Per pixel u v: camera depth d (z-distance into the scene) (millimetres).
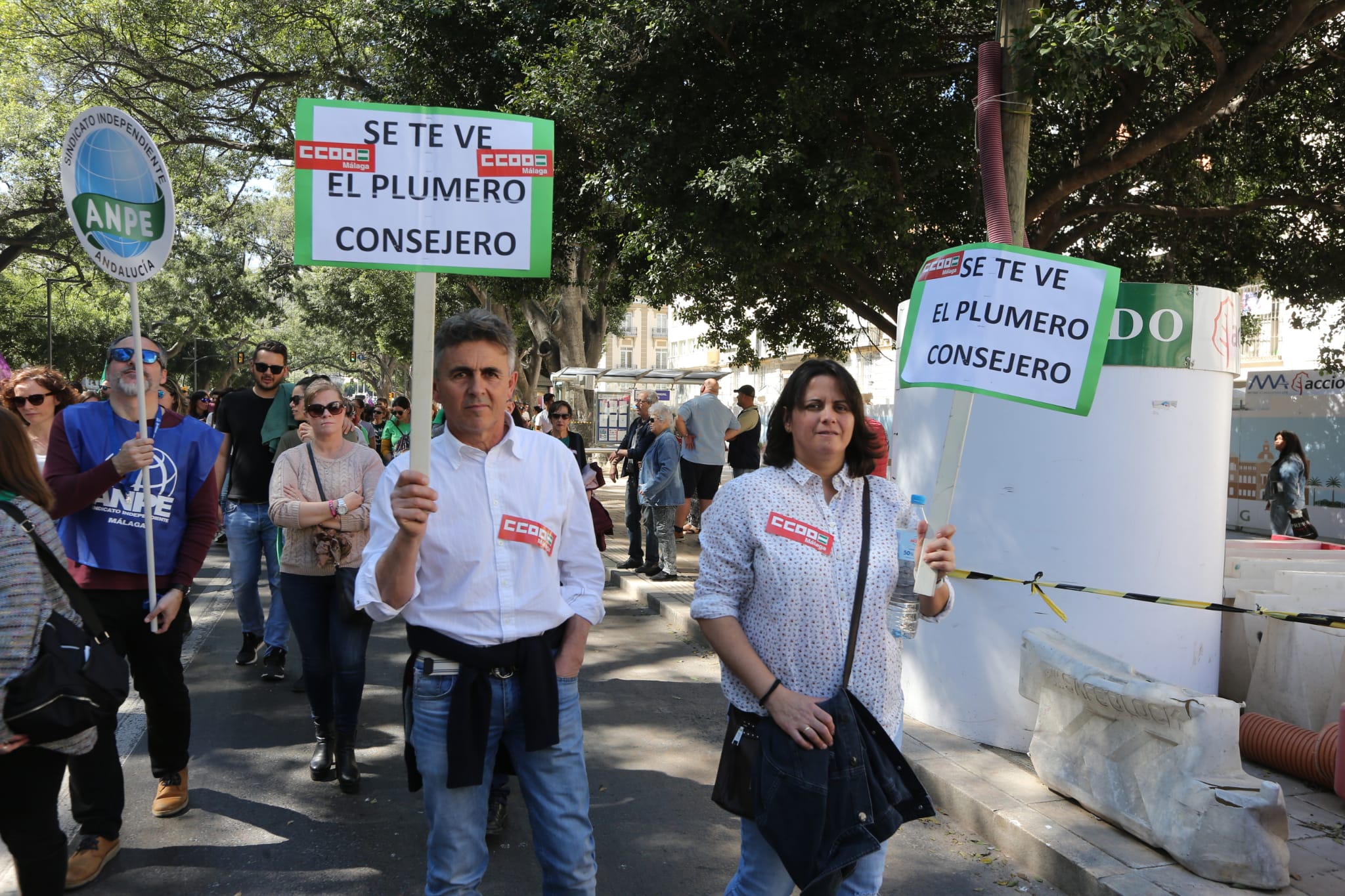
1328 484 16688
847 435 2613
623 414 33219
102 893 3678
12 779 2818
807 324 16656
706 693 6469
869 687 2559
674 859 4059
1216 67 10992
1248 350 24297
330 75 18812
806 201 10133
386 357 66750
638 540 10508
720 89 10500
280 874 3842
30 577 2738
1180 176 12539
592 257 16625
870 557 2590
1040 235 12070
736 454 12750
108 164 3877
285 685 6477
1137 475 4773
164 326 50000
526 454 2760
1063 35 7457
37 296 48312
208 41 19734
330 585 4754
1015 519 4902
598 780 4926
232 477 6758
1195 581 4871
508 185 2621
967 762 4727
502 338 2715
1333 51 11531
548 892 2691
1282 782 4664
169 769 4312
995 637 4961
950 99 11719
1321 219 13516
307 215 2574
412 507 2393
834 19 9820
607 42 10375
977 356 3051
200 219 25484
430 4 12555
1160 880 3574
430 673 2621
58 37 19922
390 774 4910
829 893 2480
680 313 16625
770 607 2549
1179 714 3771
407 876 3840
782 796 2432
